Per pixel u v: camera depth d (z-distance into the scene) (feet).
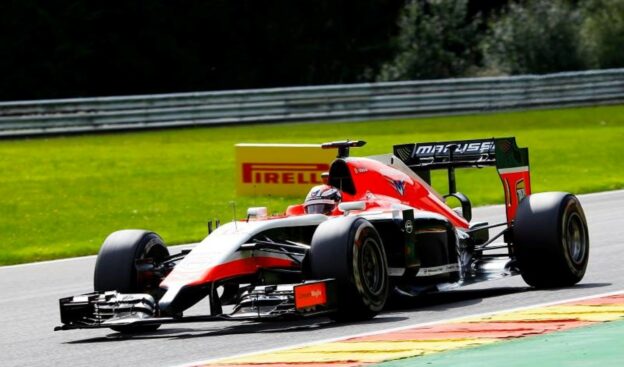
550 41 600.80
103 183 276.41
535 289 118.83
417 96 442.91
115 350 96.84
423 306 112.37
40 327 116.26
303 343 92.22
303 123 422.00
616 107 479.41
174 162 313.94
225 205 240.32
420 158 128.98
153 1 636.89
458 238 118.83
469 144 126.41
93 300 101.65
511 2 641.40
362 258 100.48
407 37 615.57
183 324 111.86
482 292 121.80
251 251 102.17
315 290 96.73
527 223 115.03
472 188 264.72
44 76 599.57
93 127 391.04
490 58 607.37
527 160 127.44
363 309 100.27
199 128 406.21
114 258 106.32
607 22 600.39
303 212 113.09
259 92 416.87
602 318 94.89
